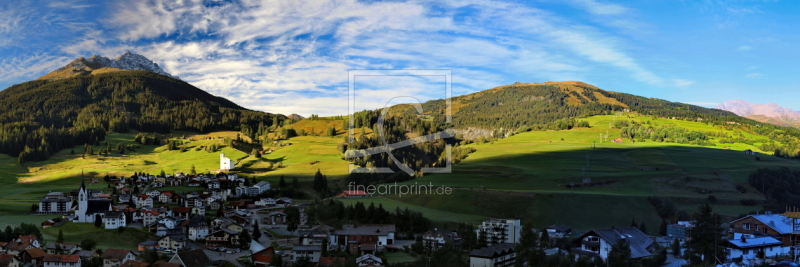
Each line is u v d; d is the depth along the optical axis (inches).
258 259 5487.2
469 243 6171.3
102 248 6250.0
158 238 6688.0
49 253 5575.8
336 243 6363.2
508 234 6309.1
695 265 4744.1
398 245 6441.9
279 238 6884.8
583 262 4525.1
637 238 5226.4
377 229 6525.6
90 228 7052.2
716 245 4825.3
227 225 7086.6
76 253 5580.7
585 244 5024.6
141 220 7618.1
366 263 5152.6
